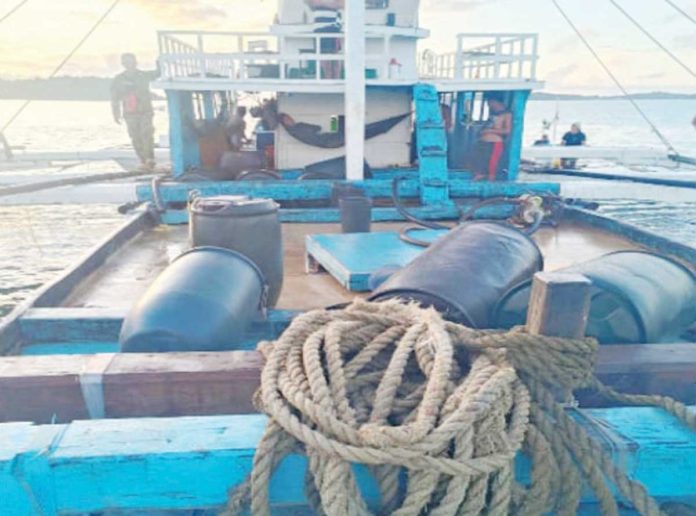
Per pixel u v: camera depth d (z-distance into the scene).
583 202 9.79
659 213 14.52
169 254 7.11
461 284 3.12
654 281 3.25
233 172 11.41
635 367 2.79
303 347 2.32
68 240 12.25
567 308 2.43
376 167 12.34
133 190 9.10
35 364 2.71
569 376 2.41
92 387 2.63
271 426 2.11
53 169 17.69
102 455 2.10
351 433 1.92
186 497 2.17
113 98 14.29
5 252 11.23
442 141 9.81
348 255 5.60
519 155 11.77
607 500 2.13
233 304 3.43
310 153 12.02
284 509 2.55
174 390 2.68
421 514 1.98
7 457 2.06
